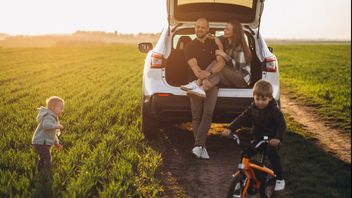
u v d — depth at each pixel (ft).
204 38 23.32
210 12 25.41
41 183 16.93
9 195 16.20
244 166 15.76
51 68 85.81
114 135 25.09
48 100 18.04
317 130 32.50
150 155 22.79
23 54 138.62
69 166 19.12
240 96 23.08
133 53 165.58
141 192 17.85
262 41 24.77
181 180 19.99
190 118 23.93
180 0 24.85
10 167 19.44
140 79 65.51
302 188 19.24
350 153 26.25
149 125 25.26
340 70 97.55
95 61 114.01
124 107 36.22
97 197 17.17
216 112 23.32
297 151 25.29
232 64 22.95
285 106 44.39
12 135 24.76
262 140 16.21
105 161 20.44
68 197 15.85
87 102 38.70
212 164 22.43
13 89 48.73
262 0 24.48
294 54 181.98
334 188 19.65
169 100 23.40
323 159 24.03
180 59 25.40
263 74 23.73
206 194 18.53
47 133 17.90
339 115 38.70
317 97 50.42
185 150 24.76
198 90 22.02
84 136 25.22
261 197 16.99
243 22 25.76
